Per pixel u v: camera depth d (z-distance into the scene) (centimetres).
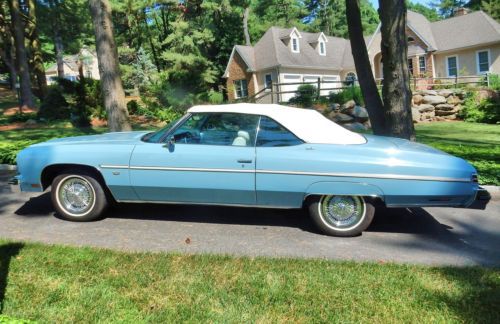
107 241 494
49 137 1298
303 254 463
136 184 540
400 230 552
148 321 313
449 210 638
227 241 501
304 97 1984
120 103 997
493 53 3148
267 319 319
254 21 4959
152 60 4553
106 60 979
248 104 554
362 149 509
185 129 542
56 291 353
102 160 541
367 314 328
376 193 501
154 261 417
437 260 452
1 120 1900
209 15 4103
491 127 1773
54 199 565
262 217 595
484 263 444
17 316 313
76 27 3950
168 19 4319
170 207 635
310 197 523
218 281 377
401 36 840
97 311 325
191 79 2362
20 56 2484
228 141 529
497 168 790
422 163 497
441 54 3406
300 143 517
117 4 3859
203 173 524
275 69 3403
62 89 1922
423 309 336
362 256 461
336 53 3944
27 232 522
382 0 840
